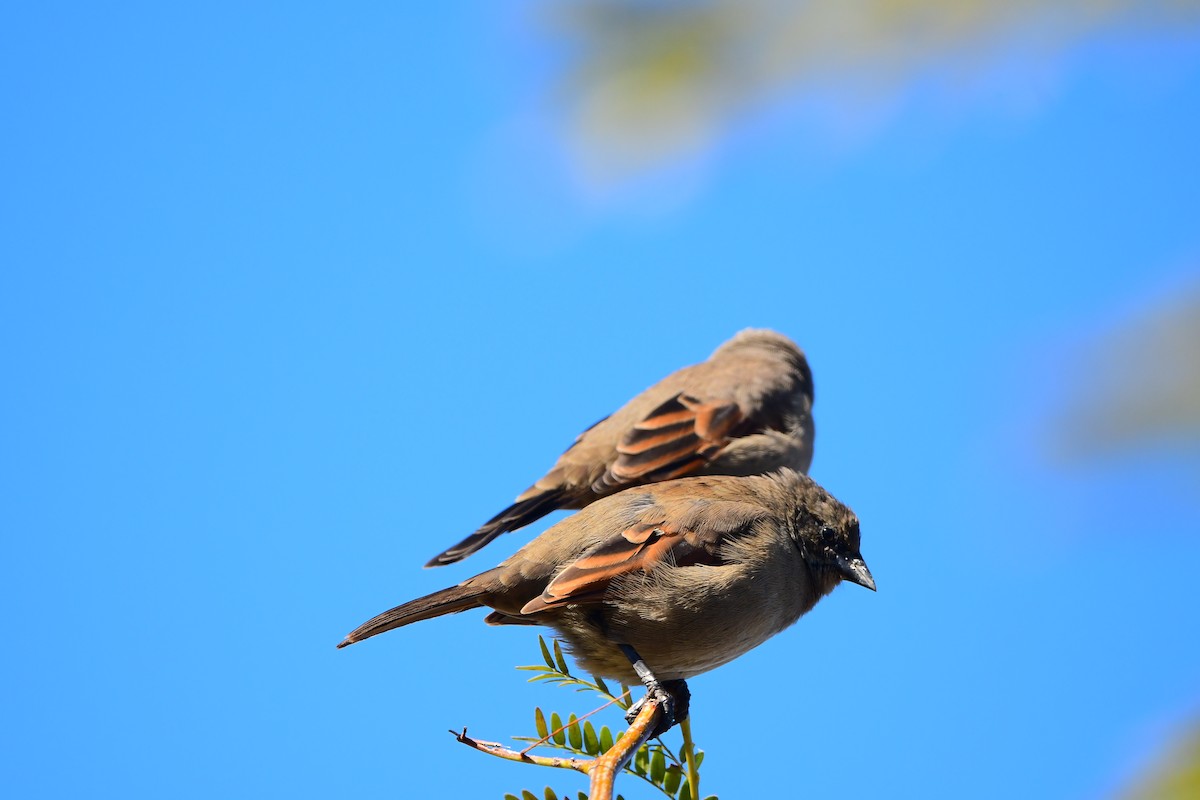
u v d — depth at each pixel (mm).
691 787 7574
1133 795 3531
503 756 7023
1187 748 3510
